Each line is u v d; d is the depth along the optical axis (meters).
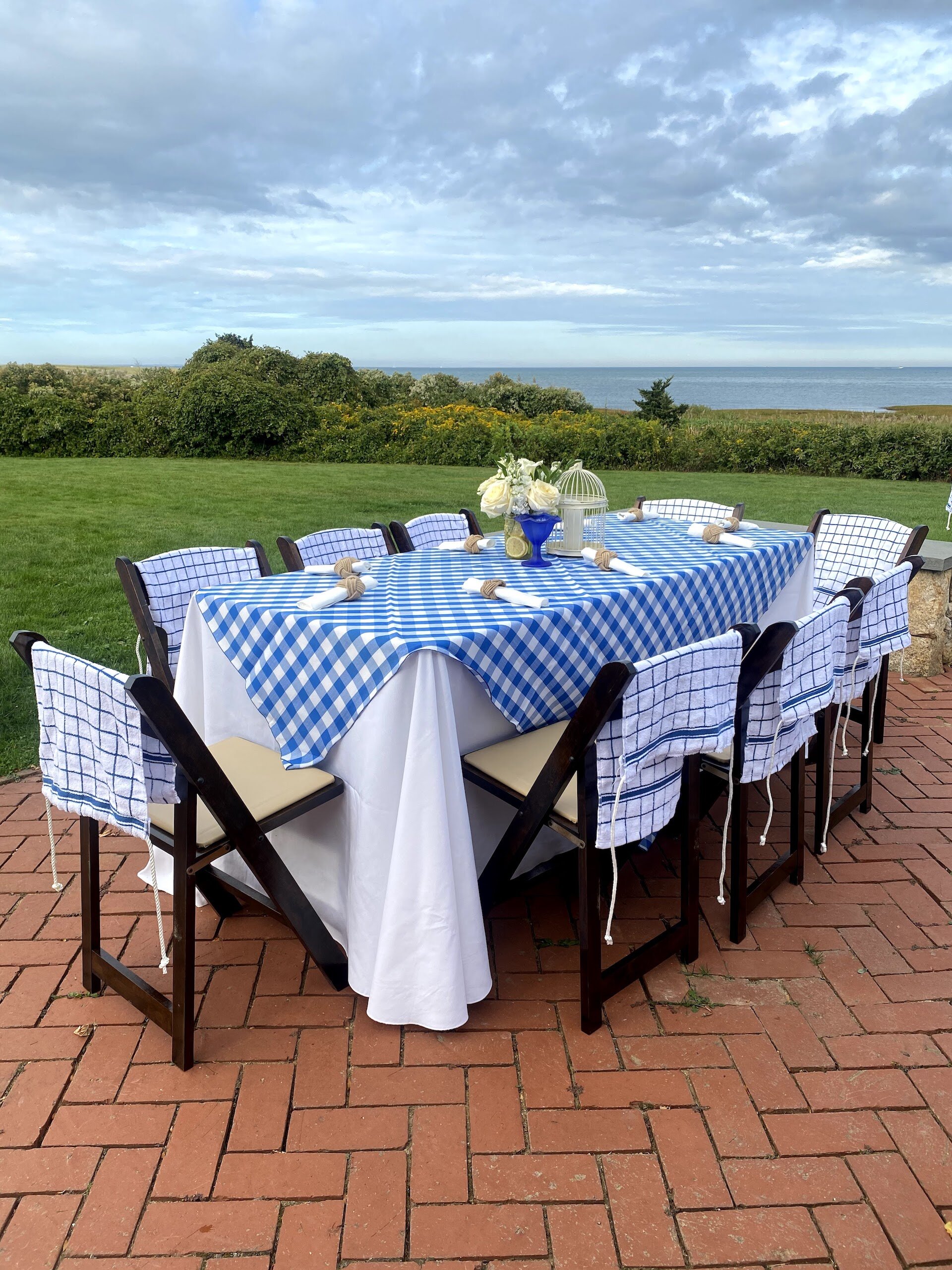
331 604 2.32
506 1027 2.02
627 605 2.52
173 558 3.17
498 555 3.31
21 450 15.74
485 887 2.17
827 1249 1.47
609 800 1.82
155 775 1.73
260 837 1.89
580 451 15.23
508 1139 1.69
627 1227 1.51
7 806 3.17
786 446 14.64
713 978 2.20
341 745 2.09
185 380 17.48
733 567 3.04
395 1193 1.58
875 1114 1.76
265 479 12.51
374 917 1.99
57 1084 1.85
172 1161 1.65
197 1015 2.07
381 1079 1.86
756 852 2.87
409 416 16.70
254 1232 1.50
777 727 2.15
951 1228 1.50
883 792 3.31
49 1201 1.57
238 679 2.43
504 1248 1.47
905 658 4.75
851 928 2.42
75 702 1.73
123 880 2.68
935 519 9.49
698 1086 1.83
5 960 2.28
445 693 1.91
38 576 6.52
